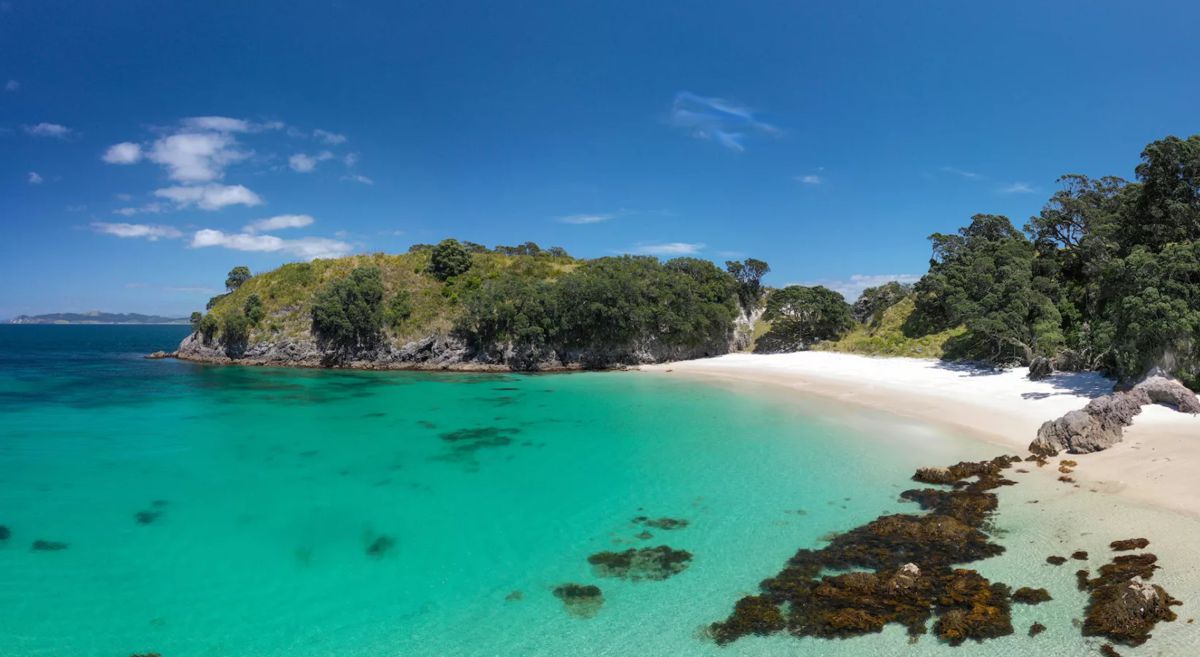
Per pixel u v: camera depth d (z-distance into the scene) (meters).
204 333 80.69
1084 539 17.25
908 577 15.21
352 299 73.75
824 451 28.75
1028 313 49.56
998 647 12.64
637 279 74.81
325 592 16.39
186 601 15.98
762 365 64.56
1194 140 40.78
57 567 17.84
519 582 16.77
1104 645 12.38
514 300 71.88
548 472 26.78
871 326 75.00
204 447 31.58
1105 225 48.06
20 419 38.81
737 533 19.47
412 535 20.06
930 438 30.38
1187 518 17.88
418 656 13.38
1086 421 25.58
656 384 56.12
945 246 73.38
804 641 13.42
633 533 19.84
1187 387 30.33
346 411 42.28
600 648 13.49
